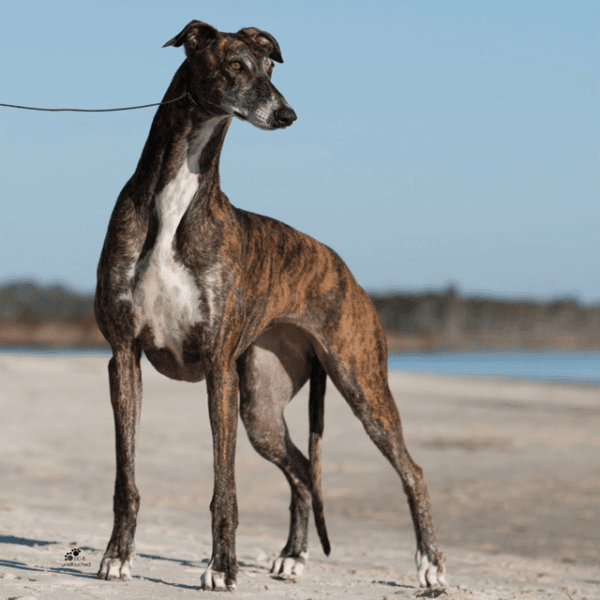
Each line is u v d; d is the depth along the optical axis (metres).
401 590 9.54
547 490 19.86
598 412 35.41
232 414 8.72
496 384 48.44
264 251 9.62
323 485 20.52
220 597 7.84
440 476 21.52
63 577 8.23
